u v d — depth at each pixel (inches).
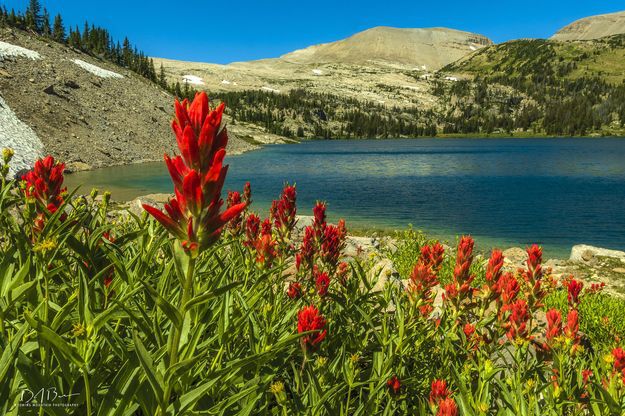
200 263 110.6
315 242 171.8
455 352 158.9
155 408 68.4
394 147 6939.0
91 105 3543.3
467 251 161.8
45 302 78.8
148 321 68.9
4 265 79.3
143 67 6663.4
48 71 3693.4
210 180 53.4
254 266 149.6
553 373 147.0
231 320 89.2
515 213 1523.1
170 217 55.7
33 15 5595.5
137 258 109.8
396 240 832.9
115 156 2906.0
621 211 1560.0
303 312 107.2
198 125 55.9
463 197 1909.4
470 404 116.5
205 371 96.6
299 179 2568.9
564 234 1209.4
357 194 1987.0
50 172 101.0
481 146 7135.8
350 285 162.6
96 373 72.6
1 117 2456.9
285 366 126.0
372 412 114.7
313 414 98.3
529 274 179.5
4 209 99.0
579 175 2805.1
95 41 6294.3
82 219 108.0
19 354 64.7
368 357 148.2
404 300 162.6
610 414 123.3
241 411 81.4
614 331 339.9
